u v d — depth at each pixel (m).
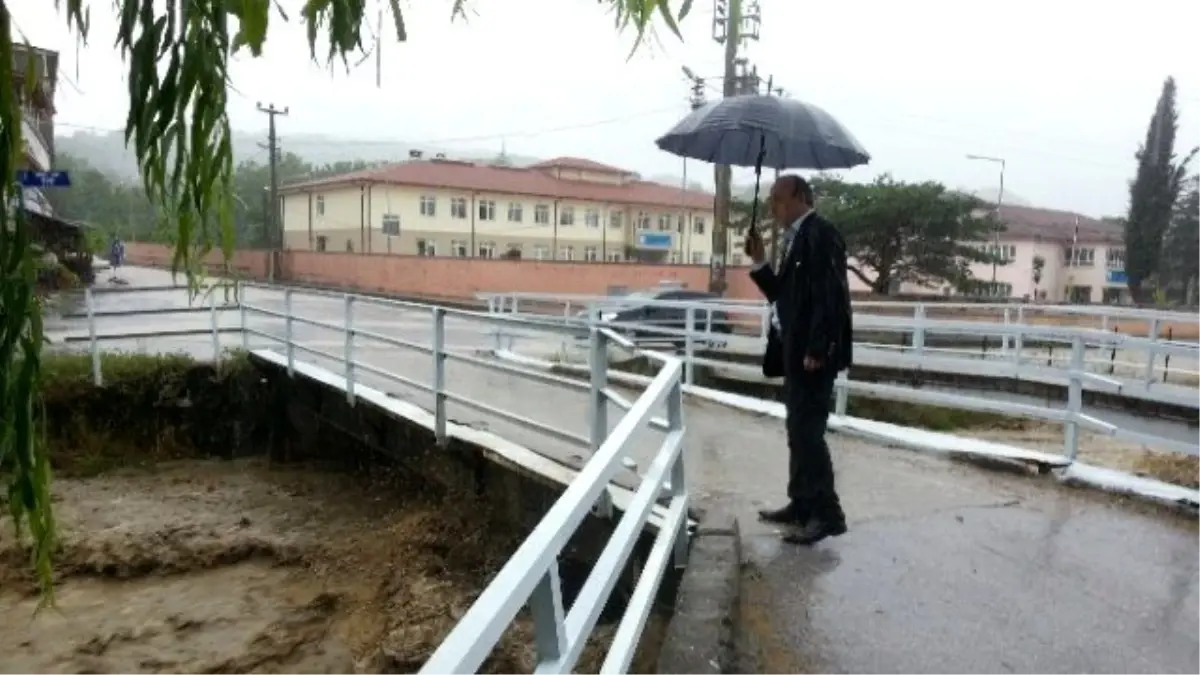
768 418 7.85
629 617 2.58
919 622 3.45
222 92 1.67
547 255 50.00
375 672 5.09
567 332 4.91
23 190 1.67
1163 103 39.81
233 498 8.59
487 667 4.54
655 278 33.69
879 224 30.02
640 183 56.97
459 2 1.88
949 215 29.84
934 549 4.28
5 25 1.55
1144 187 40.25
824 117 4.60
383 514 7.77
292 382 9.97
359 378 9.88
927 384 12.35
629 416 2.84
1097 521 4.76
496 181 48.66
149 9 1.63
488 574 5.89
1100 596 3.73
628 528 2.59
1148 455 8.94
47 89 1.68
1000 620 3.47
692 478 5.60
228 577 6.70
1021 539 4.44
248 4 1.59
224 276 1.92
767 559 4.11
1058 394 11.18
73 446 9.53
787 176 4.10
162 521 7.80
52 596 2.06
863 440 6.84
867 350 10.07
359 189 45.50
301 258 40.12
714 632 3.07
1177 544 4.39
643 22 1.79
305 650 5.50
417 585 5.98
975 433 10.81
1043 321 25.42
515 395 8.91
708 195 58.03
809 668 3.06
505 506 6.07
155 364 10.06
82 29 1.64
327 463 9.59
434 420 6.98
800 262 4.01
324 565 6.77
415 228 45.81
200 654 5.46
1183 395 6.10
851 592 3.73
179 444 10.07
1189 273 42.22
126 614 6.04
